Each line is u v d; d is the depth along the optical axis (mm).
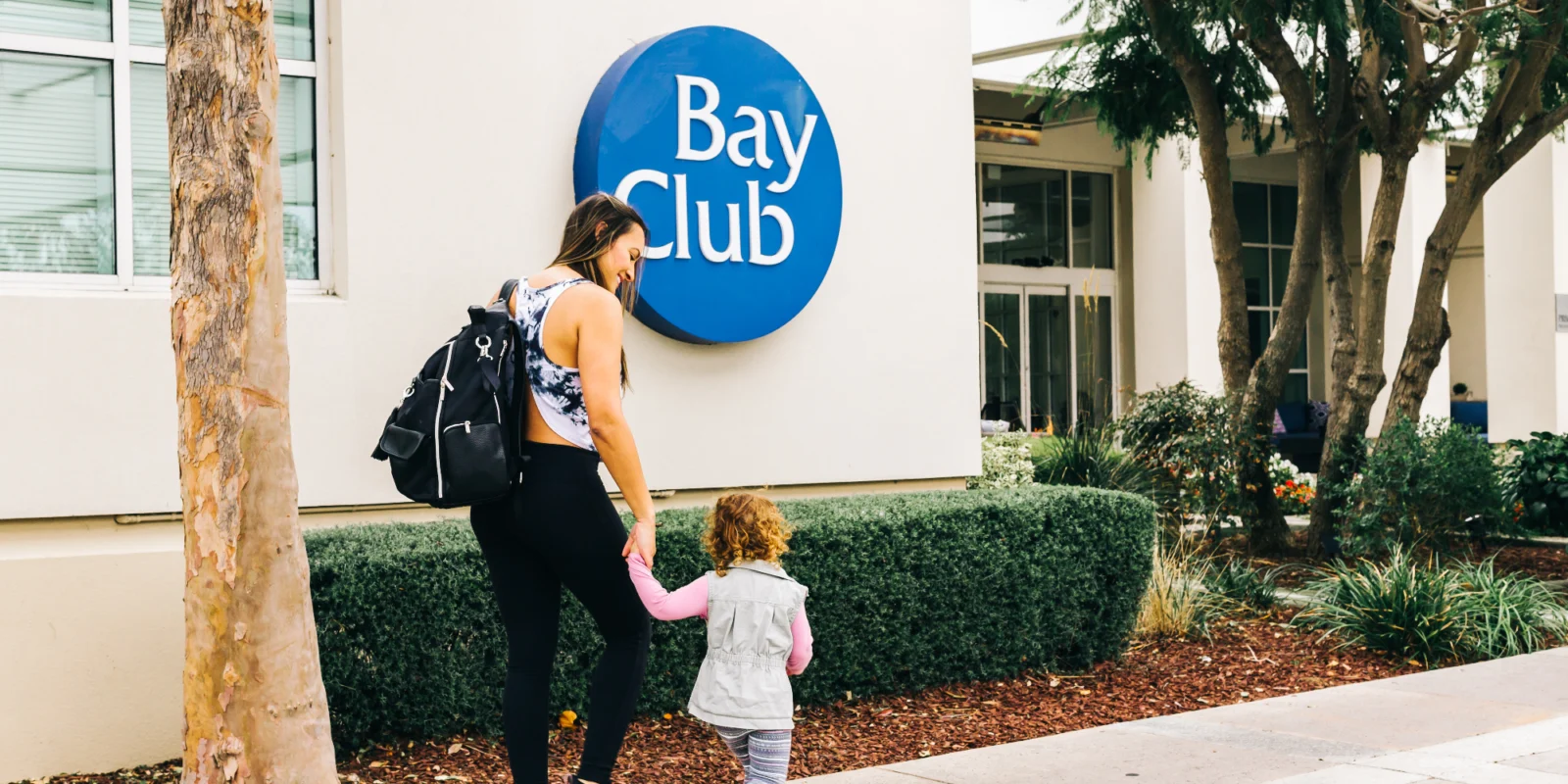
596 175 6516
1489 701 6543
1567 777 5102
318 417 5906
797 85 7227
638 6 6914
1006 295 17938
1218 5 10078
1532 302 19062
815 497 7430
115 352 5445
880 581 6531
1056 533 7234
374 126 6078
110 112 5699
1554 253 18875
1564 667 7367
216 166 3633
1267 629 8672
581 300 4090
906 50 7902
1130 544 7520
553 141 6617
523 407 4137
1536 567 11312
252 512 3664
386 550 5395
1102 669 7496
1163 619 8391
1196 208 17453
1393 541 10492
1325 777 5125
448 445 3963
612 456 4047
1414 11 10453
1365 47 10664
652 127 6680
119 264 5680
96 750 5367
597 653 5891
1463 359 22844
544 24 6586
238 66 3650
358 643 5273
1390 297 18359
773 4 7379
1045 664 7328
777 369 7309
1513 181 19203
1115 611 7527
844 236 7605
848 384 7602
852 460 7609
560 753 5539
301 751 3732
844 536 6391
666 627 6047
